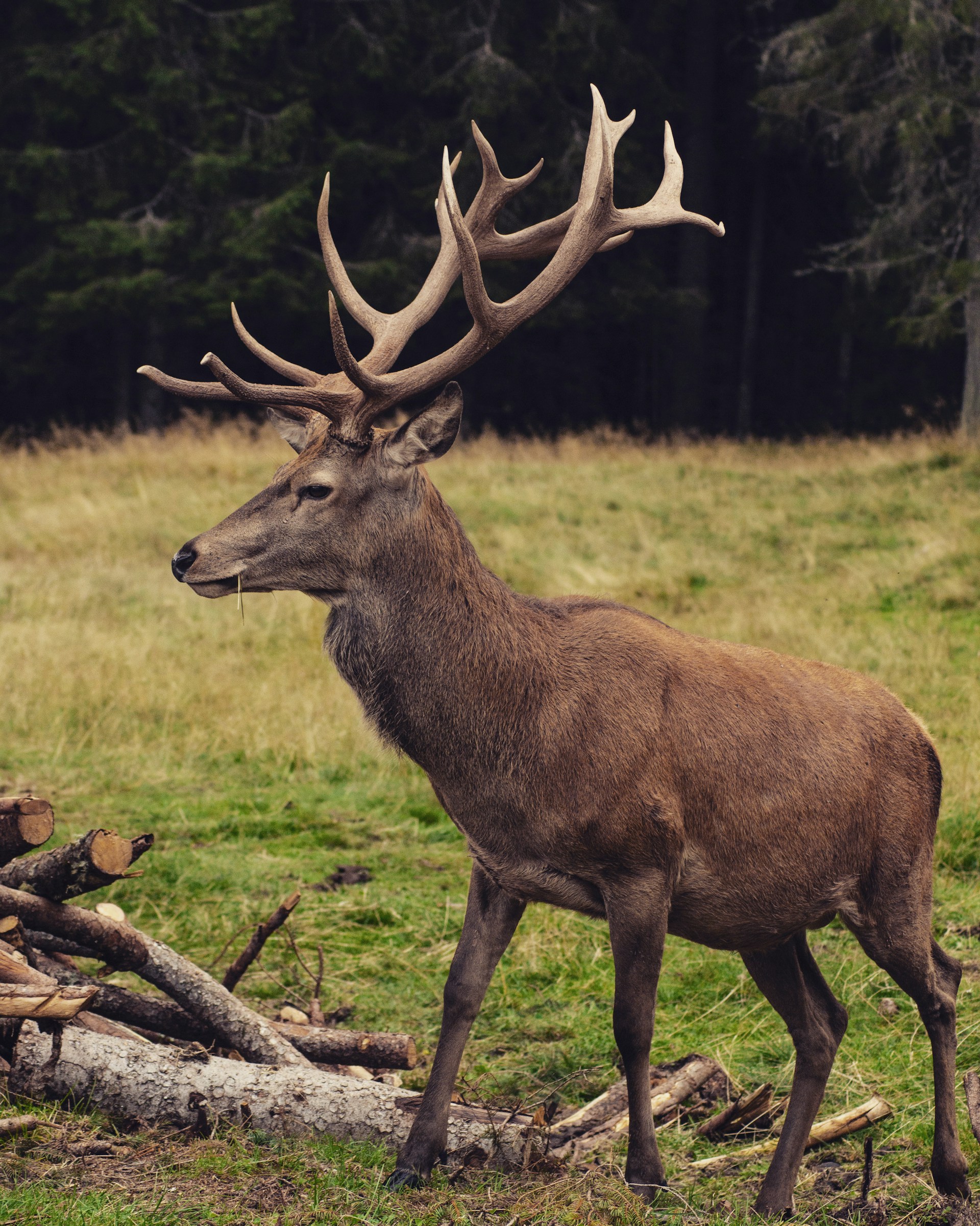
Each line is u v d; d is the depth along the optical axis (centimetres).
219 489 3064
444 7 4838
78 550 2562
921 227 3766
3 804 706
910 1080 838
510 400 5544
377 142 4816
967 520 2666
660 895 691
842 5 3644
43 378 5050
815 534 2689
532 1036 933
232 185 4462
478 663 702
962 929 1066
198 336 5147
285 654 1897
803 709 745
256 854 1245
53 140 4619
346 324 4731
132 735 1569
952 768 1383
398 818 1374
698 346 5262
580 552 2627
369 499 713
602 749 689
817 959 1030
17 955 683
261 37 4441
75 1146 656
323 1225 603
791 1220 672
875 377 6188
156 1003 764
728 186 6091
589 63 4709
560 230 854
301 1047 785
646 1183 672
